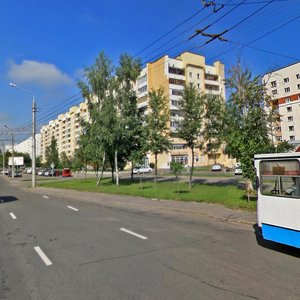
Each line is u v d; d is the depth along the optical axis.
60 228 11.39
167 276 6.12
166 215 14.25
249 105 18.97
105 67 32.50
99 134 30.66
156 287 5.55
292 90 80.19
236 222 12.03
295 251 7.86
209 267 6.65
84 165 50.38
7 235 10.48
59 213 15.43
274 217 7.86
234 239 9.27
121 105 31.19
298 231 7.26
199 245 8.58
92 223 12.33
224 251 7.93
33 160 40.66
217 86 93.88
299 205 7.25
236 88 20.03
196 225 11.62
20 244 9.11
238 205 15.00
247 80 20.17
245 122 16.61
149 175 53.16
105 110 30.36
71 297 5.21
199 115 24.64
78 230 10.94
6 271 6.69
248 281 5.80
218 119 23.39
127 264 6.94
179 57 89.38
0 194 29.66
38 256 7.77
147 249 8.20
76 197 24.41
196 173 52.97
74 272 6.48
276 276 6.06
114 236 9.86
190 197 18.55
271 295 5.16
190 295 5.18
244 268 6.57
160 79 86.56
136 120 31.48
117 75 31.80
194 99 24.78
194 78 89.44
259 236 9.60
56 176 80.44
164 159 85.25
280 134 82.44
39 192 31.66
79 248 8.43
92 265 6.91
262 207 8.20
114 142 31.17
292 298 5.04
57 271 6.57
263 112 17.11
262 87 19.38
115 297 5.16
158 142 29.14
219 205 15.70
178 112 26.33
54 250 8.30
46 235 10.23
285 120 81.50
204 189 22.36
